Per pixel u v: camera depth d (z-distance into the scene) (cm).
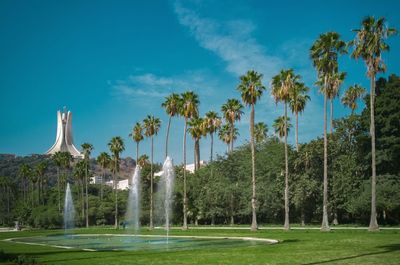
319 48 5166
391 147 5475
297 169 7169
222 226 7375
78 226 10669
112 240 4538
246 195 7369
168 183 7806
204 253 2614
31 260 2269
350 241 3142
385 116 5572
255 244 3256
